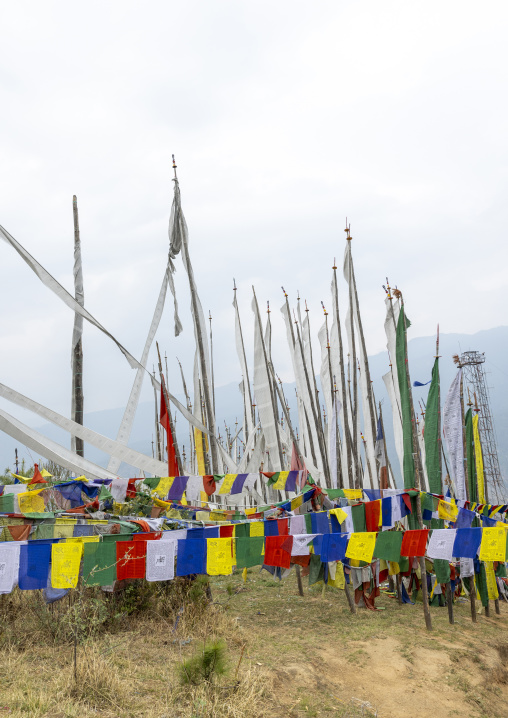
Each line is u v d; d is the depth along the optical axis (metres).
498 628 13.89
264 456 24.27
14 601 10.68
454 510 13.37
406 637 12.10
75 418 17.12
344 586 13.59
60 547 8.80
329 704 9.02
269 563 10.18
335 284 23.31
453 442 16.97
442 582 13.51
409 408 14.42
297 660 10.34
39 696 7.54
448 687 10.34
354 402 22.77
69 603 10.45
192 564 9.71
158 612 11.23
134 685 8.34
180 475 15.50
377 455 17.59
